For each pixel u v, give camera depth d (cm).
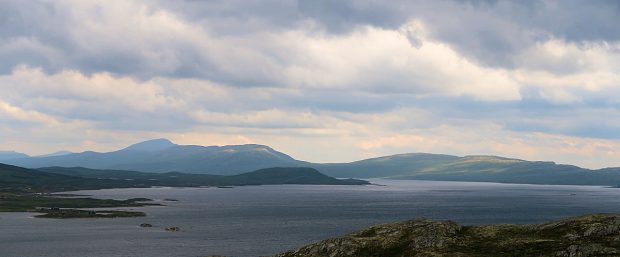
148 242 17662
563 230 6488
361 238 7162
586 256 5694
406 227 7294
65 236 18975
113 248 16288
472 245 6550
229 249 16325
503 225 7094
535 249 6088
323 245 7238
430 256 6209
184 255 15138
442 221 7306
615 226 6228
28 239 18138
